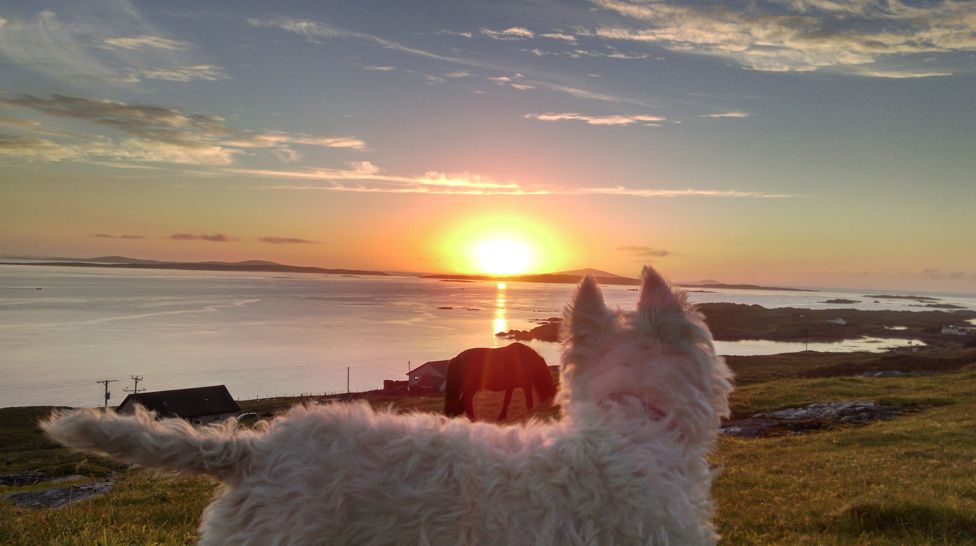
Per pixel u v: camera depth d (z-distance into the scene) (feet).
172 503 36.91
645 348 11.94
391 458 9.80
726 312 621.31
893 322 577.02
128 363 349.82
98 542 22.07
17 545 23.11
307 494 9.47
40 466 115.03
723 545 27.61
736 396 107.76
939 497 33.12
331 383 303.48
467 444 10.13
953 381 115.55
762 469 49.26
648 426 11.03
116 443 9.84
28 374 312.50
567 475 9.89
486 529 9.49
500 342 430.20
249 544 9.55
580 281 12.87
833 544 26.45
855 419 82.53
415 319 624.18
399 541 9.39
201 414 209.15
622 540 9.91
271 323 573.33
